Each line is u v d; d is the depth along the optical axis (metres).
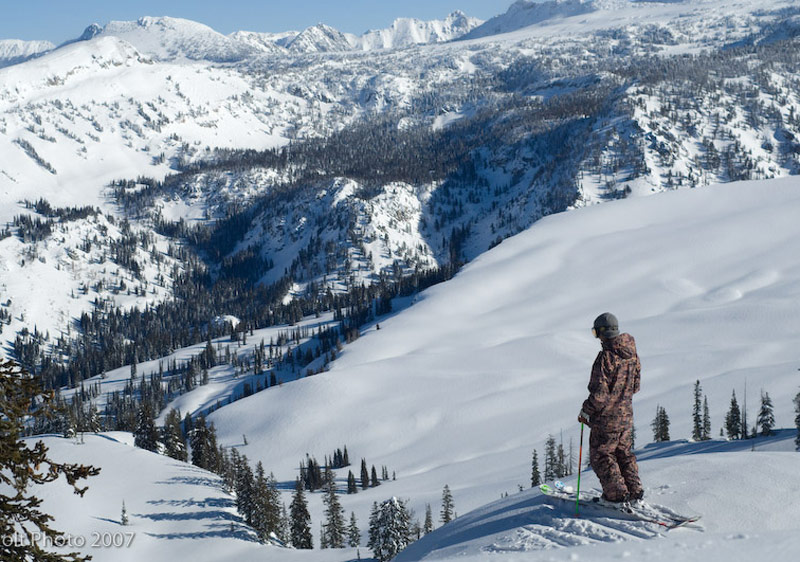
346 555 83.25
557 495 10.90
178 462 126.12
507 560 7.27
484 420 199.38
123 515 93.31
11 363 9.52
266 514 99.00
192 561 84.56
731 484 10.45
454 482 156.50
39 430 137.88
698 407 130.62
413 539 81.00
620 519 9.63
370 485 170.38
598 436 9.74
